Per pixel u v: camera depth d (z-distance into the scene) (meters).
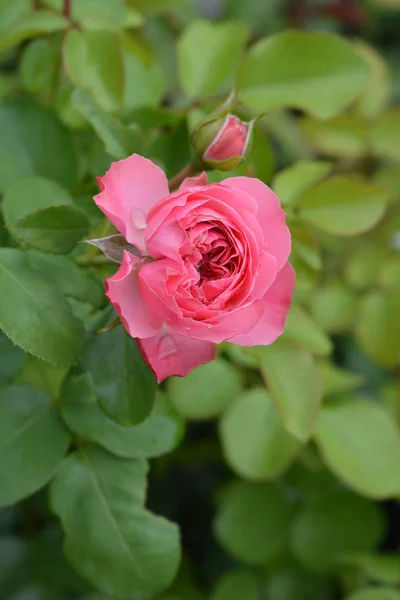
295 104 0.59
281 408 0.56
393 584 0.66
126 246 0.48
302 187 0.60
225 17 0.92
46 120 0.57
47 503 0.69
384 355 0.72
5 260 0.50
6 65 0.74
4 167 0.56
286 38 0.59
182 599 0.71
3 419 0.53
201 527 0.79
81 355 0.49
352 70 0.59
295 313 0.59
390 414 0.71
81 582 0.68
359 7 0.98
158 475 0.73
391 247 0.76
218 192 0.47
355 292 0.74
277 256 0.49
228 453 0.62
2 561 0.69
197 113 0.58
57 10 0.61
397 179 0.74
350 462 0.61
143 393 0.50
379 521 0.68
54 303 0.50
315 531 0.68
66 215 0.50
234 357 0.62
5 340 0.54
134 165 0.48
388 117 0.71
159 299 0.47
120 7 0.62
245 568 0.69
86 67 0.57
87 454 0.54
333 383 0.63
